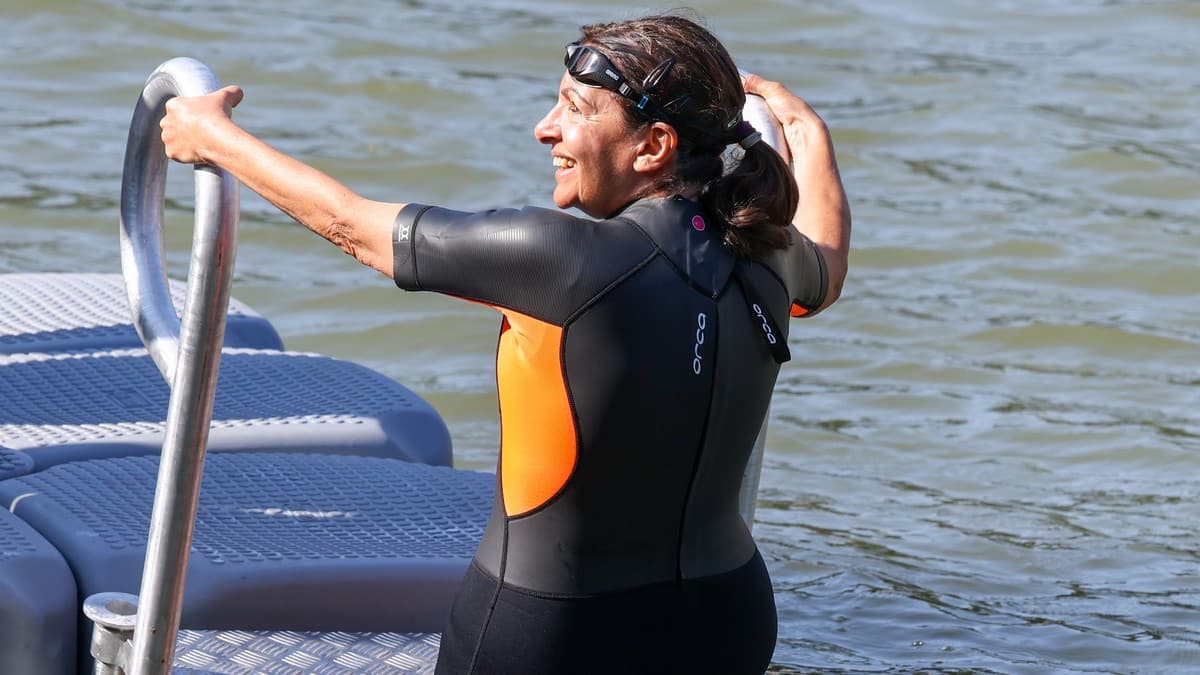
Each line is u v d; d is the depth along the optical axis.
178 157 8.00
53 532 10.77
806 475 20.55
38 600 9.85
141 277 10.32
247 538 11.02
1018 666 15.35
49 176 30.84
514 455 7.53
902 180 33.97
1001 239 30.73
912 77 41.22
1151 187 34.00
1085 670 15.32
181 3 42.75
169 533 7.94
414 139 34.47
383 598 10.67
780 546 18.16
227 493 11.85
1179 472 21.06
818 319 26.61
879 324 26.45
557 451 7.37
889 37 44.94
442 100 37.09
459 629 7.75
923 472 20.81
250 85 37.19
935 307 27.34
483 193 31.67
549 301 7.23
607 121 7.52
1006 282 28.69
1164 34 46.16
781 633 15.89
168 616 8.02
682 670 7.70
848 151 35.59
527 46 41.88
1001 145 36.38
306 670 9.91
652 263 7.39
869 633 16.00
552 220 7.29
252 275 27.12
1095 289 28.48
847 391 23.64
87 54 38.47
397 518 11.75
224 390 14.23
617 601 7.52
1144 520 19.45
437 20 43.75
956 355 25.25
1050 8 48.72
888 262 29.47
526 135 35.19
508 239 7.23
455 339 24.95
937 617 16.45
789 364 24.64
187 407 7.90
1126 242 30.70
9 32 39.41
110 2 41.59
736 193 7.61
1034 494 20.19
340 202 7.45
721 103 7.53
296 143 33.66
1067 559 18.16
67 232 28.22
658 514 7.54
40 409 13.48
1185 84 41.44
